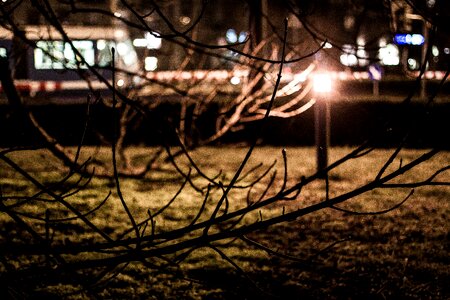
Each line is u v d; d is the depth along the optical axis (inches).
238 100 369.4
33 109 560.4
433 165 455.8
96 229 115.6
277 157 490.3
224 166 451.5
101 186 373.4
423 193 367.6
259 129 109.3
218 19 1216.8
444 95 788.0
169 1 266.5
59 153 315.6
